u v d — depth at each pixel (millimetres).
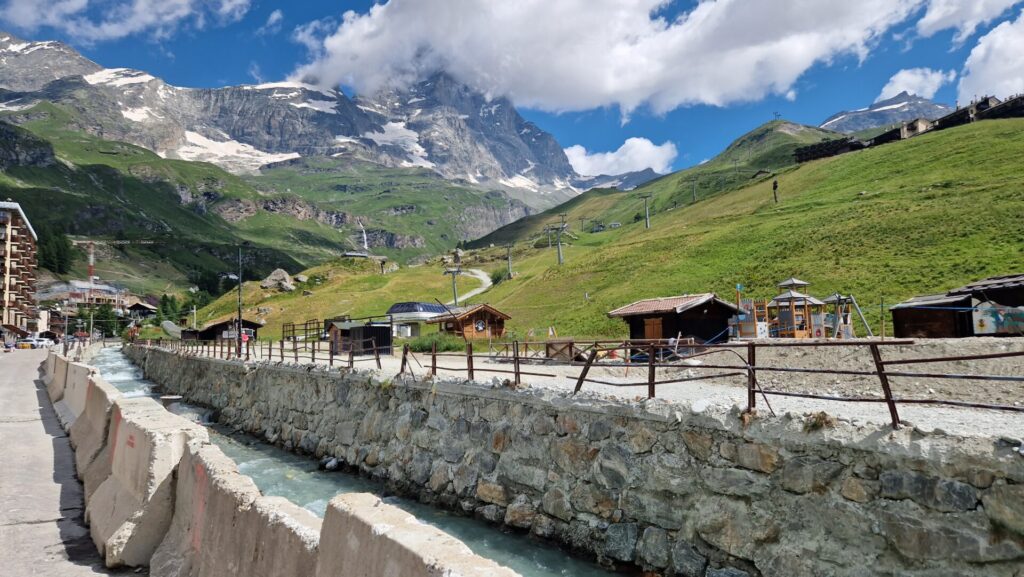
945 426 8883
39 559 8336
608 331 64562
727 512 10406
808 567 9227
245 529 5688
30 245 138875
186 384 43969
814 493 9391
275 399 28281
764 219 100688
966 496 7945
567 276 104500
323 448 22609
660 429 11781
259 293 160500
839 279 59188
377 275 169875
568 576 11461
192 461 7527
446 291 143125
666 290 74875
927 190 82875
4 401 27812
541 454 14094
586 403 13219
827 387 19094
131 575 7555
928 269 53719
